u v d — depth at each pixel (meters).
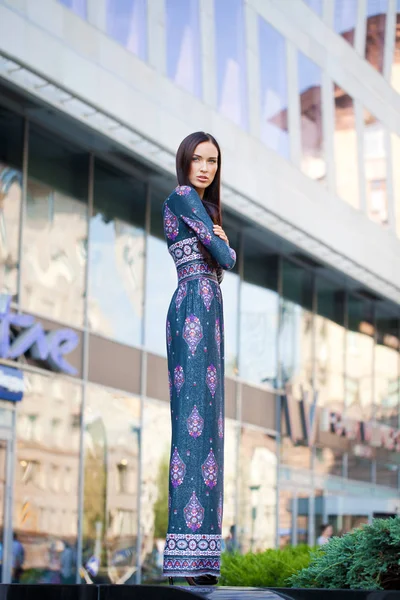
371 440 28.39
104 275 18.80
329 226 24.30
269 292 24.67
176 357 5.42
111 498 18.30
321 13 25.59
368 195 26.62
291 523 24.50
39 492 16.75
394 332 30.80
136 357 19.39
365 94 27.11
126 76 17.53
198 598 4.22
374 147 27.25
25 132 17.22
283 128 23.17
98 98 16.73
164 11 19.00
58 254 17.78
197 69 20.00
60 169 18.00
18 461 16.38
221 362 5.48
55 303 17.58
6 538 16.03
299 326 25.89
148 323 19.83
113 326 18.89
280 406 24.59
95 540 17.80
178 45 19.41
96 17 16.91
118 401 18.78
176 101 19.00
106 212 19.00
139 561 18.77
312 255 24.28
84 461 17.75
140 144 18.08
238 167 20.91
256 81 22.25
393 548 5.37
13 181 16.98
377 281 26.89
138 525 18.86
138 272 19.70
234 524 22.38
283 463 24.44
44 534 16.75
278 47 23.41
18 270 16.86
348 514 26.92
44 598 4.51
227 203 20.97
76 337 17.59
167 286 20.47
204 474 5.28
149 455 19.41
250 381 23.59
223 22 21.17
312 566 5.84
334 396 27.33
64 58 16.05
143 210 19.95
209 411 5.34
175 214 5.52
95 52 16.78
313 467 25.69
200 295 5.43
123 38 17.66
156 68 18.48
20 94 15.97
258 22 22.66
